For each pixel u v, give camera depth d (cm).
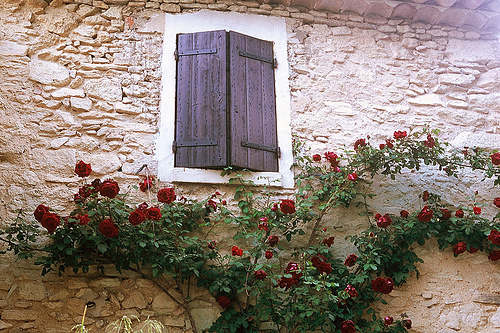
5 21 447
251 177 428
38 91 428
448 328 402
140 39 470
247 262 383
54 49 448
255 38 486
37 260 366
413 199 450
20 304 352
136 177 414
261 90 463
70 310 357
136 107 441
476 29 541
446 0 514
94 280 370
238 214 416
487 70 524
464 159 473
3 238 370
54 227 341
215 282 371
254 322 380
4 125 407
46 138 412
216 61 459
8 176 391
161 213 383
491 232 418
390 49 519
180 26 479
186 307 373
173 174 418
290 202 384
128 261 372
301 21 512
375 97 491
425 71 513
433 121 490
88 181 405
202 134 432
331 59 500
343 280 391
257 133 445
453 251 421
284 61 484
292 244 416
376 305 403
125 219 375
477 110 502
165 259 370
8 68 429
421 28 534
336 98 483
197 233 405
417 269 420
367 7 521
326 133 465
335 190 429
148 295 375
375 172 450
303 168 445
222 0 500
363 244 419
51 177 399
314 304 367
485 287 421
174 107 444
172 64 461
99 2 479
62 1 470
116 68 452
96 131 425
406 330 391
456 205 455
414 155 447
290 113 465
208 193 420
